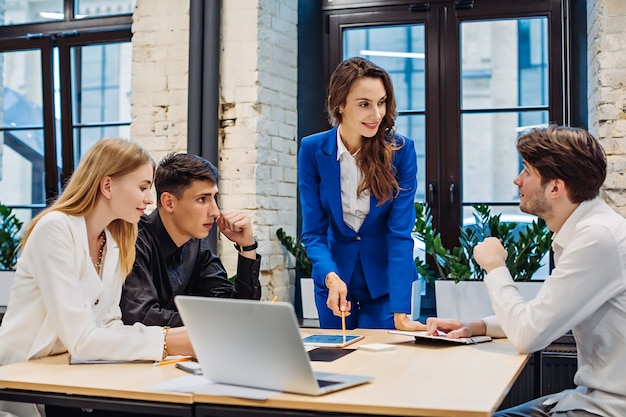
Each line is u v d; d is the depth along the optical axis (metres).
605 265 1.96
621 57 3.88
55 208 2.18
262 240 4.25
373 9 4.60
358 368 1.88
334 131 2.91
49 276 2.04
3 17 5.09
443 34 4.50
